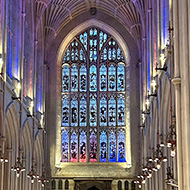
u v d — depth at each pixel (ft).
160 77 101.91
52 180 161.58
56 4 161.79
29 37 139.64
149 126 131.64
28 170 133.18
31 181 128.36
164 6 101.76
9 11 116.37
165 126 99.40
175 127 74.79
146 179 143.23
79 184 159.94
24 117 125.08
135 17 162.30
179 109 69.92
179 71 70.64
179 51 71.00
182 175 68.49
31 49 139.85
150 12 127.13
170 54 80.64
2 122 95.66
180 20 70.85
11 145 112.47
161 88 102.27
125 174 161.89
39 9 145.28
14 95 107.86
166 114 98.12
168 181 81.35
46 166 162.20
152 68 124.06
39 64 156.66
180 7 71.00
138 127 163.32
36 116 150.10
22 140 125.08
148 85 134.51
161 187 108.37
